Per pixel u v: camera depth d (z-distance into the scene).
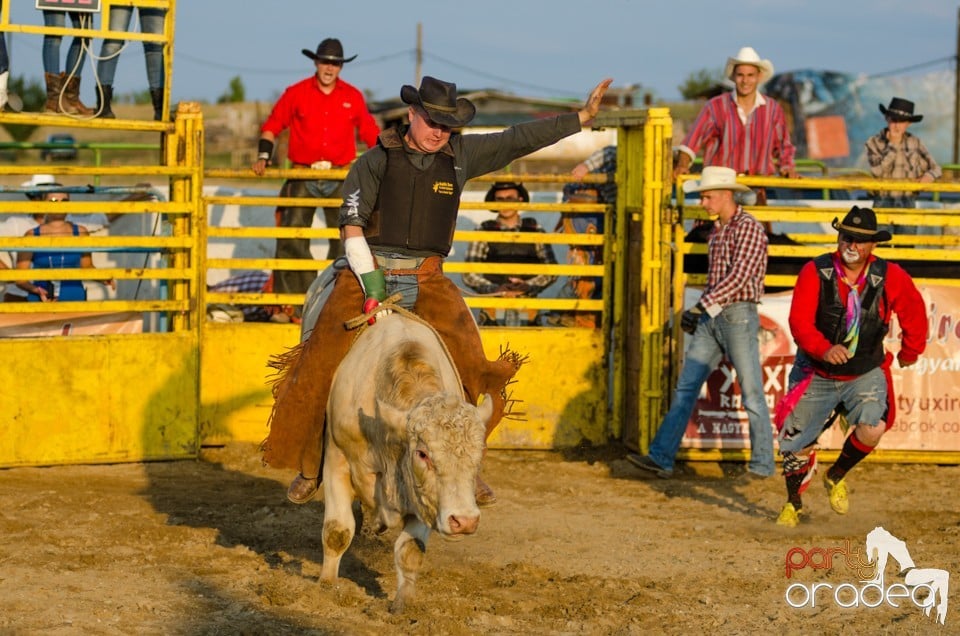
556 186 38.09
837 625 10.74
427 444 8.73
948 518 15.34
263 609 10.59
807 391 14.60
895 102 22.53
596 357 19.25
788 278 18.50
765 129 20.05
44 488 15.84
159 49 18.06
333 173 18.75
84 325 18.08
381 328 10.73
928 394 18.61
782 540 14.09
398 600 10.50
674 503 16.03
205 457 18.09
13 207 17.11
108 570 11.88
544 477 17.47
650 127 18.05
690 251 18.30
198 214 17.89
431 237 11.31
